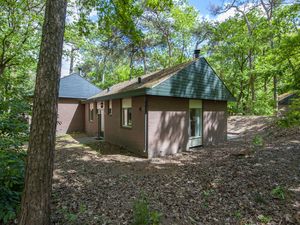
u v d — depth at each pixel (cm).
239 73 2081
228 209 401
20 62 1316
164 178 599
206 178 573
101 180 586
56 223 355
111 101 1243
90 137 1503
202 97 1088
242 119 1745
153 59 2625
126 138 1059
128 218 375
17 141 403
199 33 2433
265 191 465
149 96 901
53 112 314
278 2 1498
